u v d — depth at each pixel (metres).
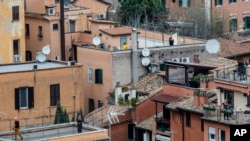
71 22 185.50
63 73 157.88
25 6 185.12
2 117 154.50
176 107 147.62
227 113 140.75
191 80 153.50
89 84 170.62
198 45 172.38
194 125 145.62
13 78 155.00
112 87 167.88
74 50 182.12
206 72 154.38
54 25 182.38
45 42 182.75
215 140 142.00
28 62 163.00
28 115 155.88
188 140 146.75
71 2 193.25
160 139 152.38
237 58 180.88
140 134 156.75
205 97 145.62
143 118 158.12
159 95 155.25
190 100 148.25
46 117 156.38
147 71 169.12
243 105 143.38
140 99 159.12
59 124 139.88
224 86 145.00
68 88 158.38
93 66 170.12
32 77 156.12
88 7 195.12
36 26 183.88
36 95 156.38
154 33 181.38
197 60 171.38
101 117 159.00
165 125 151.88
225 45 182.75
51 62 162.62
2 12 180.50
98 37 176.25
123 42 179.00
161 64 168.00
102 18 195.75
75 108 158.62
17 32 182.00
